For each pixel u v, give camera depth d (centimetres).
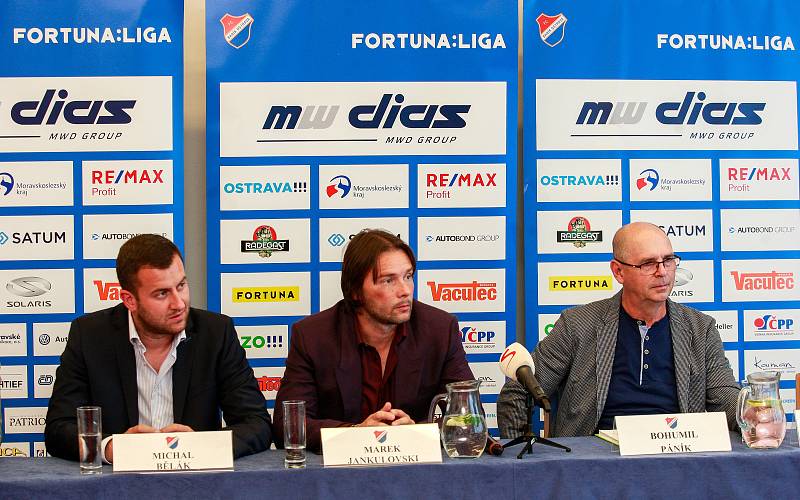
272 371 341
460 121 343
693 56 351
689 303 351
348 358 263
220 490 202
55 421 248
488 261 344
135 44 335
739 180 352
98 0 333
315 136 340
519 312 362
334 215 341
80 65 333
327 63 340
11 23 331
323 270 341
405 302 250
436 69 342
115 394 261
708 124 351
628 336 284
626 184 348
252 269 339
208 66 337
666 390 280
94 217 334
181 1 337
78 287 334
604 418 280
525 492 205
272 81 338
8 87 331
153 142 335
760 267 353
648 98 349
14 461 228
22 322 333
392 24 341
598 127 347
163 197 335
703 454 212
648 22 350
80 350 262
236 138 337
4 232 331
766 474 211
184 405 263
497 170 344
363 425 226
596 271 348
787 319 354
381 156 341
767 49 354
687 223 351
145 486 201
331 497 204
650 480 208
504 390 283
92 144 334
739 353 353
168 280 245
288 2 339
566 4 347
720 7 352
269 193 339
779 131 354
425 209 343
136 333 263
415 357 265
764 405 221
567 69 347
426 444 210
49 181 333
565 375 292
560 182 347
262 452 237
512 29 344
